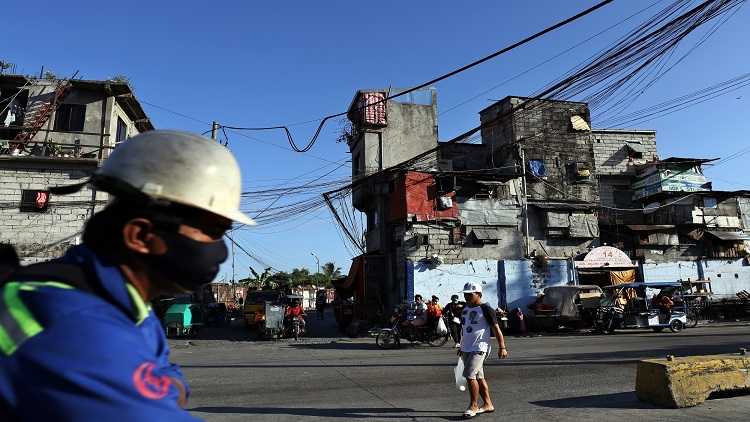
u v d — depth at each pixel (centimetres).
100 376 80
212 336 2078
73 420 77
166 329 1950
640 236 2845
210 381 898
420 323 1580
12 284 91
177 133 112
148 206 101
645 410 622
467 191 2439
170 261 104
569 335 1997
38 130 2055
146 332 105
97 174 106
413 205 2311
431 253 2305
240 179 117
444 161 2695
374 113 2633
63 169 2023
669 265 2803
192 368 1074
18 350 81
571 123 2728
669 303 2056
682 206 2969
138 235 103
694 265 2852
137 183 102
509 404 685
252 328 2364
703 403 645
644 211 3145
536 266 2397
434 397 741
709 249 2948
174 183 104
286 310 1988
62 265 98
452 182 2378
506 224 2441
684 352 1226
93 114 2200
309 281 7125
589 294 2280
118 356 84
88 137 2172
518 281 2353
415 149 2656
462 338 650
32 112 2159
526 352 1291
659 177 3009
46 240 1964
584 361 1090
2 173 1984
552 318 2158
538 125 2692
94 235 104
